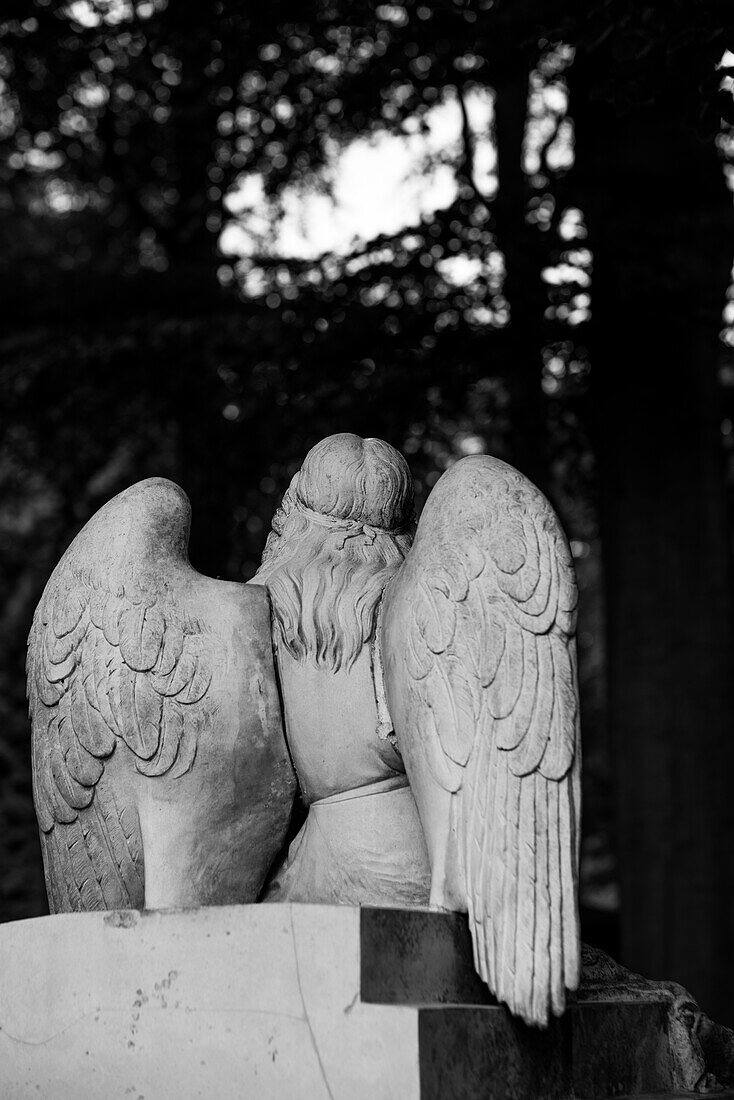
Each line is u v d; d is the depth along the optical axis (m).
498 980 3.18
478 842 3.26
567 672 3.32
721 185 7.90
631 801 8.37
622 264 7.81
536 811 3.25
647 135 7.79
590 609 13.68
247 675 3.57
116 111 9.63
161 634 3.53
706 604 8.38
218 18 8.02
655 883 8.26
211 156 9.25
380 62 7.94
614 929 9.94
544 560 3.38
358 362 8.29
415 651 3.38
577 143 7.96
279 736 3.60
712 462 8.45
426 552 3.44
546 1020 3.14
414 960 3.20
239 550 9.17
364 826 3.56
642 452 8.34
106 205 11.11
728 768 8.35
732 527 9.22
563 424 8.91
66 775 3.60
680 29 5.70
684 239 7.83
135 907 3.62
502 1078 3.17
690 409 8.35
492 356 8.08
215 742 3.53
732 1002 8.20
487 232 8.09
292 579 3.66
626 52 5.82
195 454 9.01
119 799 3.56
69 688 3.58
